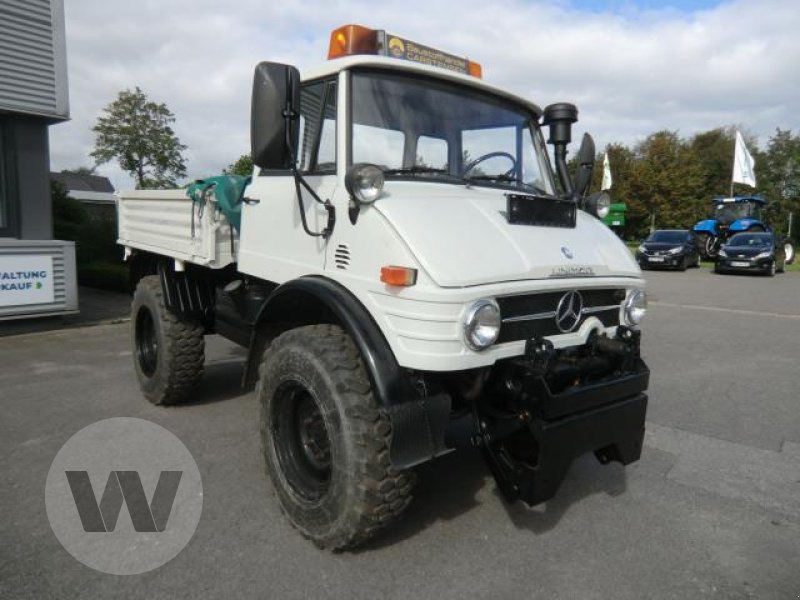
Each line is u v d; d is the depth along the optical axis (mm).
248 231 3891
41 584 2670
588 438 2902
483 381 2867
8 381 5906
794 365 6945
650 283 17000
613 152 44312
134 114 34188
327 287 2953
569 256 3107
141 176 35500
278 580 2732
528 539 3148
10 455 4055
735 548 3107
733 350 7762
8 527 3141
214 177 4156
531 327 2941
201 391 5586
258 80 2879
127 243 5754
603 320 3336
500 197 3414
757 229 26078
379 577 2775
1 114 8312
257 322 3418
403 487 2742
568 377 2910
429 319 2553
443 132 3531
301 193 3346
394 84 3398
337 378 2752
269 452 3215
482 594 2678
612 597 2688
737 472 4023
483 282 2658
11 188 8586
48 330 8547
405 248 2664
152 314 4875
